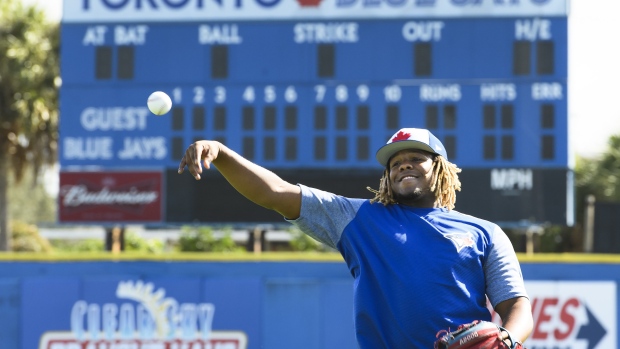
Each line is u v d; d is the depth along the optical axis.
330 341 36.84
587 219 44.62
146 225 40.50
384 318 9.76
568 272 36.75
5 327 37.12
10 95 55.62
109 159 40.66
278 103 40.25
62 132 40.72
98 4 41.00
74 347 37.03
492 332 9.09
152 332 37.09
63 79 40.84
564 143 39.28
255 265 37.38
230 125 40.34
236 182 9.98
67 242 77.25
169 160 40.62
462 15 39.88
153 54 40.78
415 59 39.94
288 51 40.34
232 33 40.62
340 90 40.09
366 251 9.95
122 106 40.69
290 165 40.03
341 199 10.30
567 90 39.31
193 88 40.59
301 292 37.03
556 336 36.59
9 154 58.00
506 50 39.69
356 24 40.22
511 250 10.01
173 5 40.81
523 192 39.22
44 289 37.16
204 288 37.16
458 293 9.63
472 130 39.56
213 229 57.06
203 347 37.03
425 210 10.11
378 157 10.38
